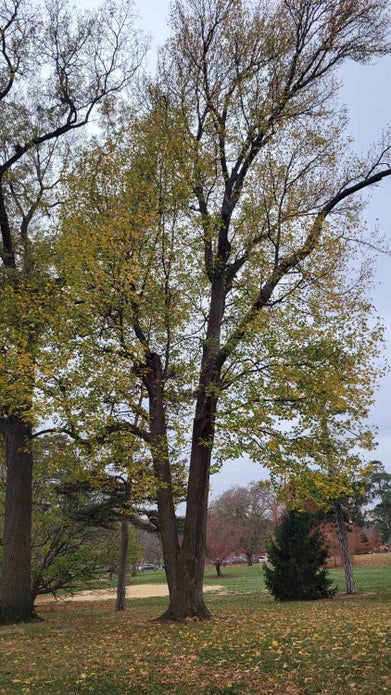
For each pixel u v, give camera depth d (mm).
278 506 56000
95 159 14344
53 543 22797
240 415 11539
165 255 12953
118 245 12273
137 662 8531
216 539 57688
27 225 18969
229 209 14625
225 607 19391
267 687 6941
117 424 13008
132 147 14070
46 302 13031
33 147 18297
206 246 14203
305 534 22734
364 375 12070
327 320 12445
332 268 13094
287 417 11891
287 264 13180
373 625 10742
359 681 6816
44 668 8586
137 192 13172
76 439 13742
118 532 25125
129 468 14523
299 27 14344
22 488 17031
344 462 11906
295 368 11773
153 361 13898
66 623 14734
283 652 8594
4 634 12797
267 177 13773
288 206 13883
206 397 13156
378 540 63719
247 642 9531
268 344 12117
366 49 14398
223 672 7734
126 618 15656
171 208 13484
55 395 12000
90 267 12094
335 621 12086
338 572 40594
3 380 11945
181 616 12922
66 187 14172
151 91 15367
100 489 19797
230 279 14695
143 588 40438
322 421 11891
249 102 14375
